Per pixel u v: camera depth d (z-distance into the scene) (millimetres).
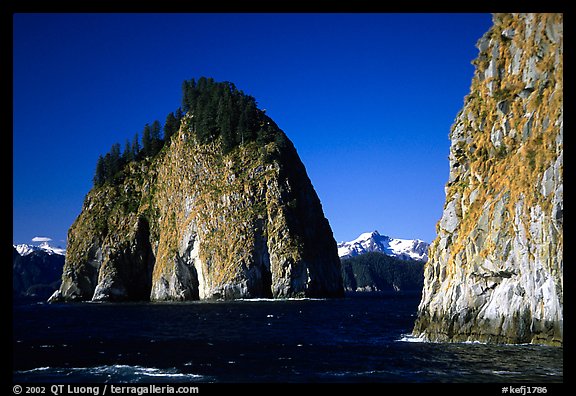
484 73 60062
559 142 45719
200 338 67500
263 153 191375
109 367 45500
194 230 189250
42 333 77250
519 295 47562
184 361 48406
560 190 44094
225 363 46969
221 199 186500
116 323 95375
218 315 108625
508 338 47750
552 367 38938
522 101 53469
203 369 44250
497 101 56719
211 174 197000
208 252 181375
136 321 99188
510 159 52688
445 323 53719
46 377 41750
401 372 40531
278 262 171625
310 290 173125
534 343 45875
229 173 190500
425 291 58469
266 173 186000
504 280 49406
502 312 48719
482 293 51281
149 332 76875
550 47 50969
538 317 45656
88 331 79875
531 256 46594
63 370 44469
